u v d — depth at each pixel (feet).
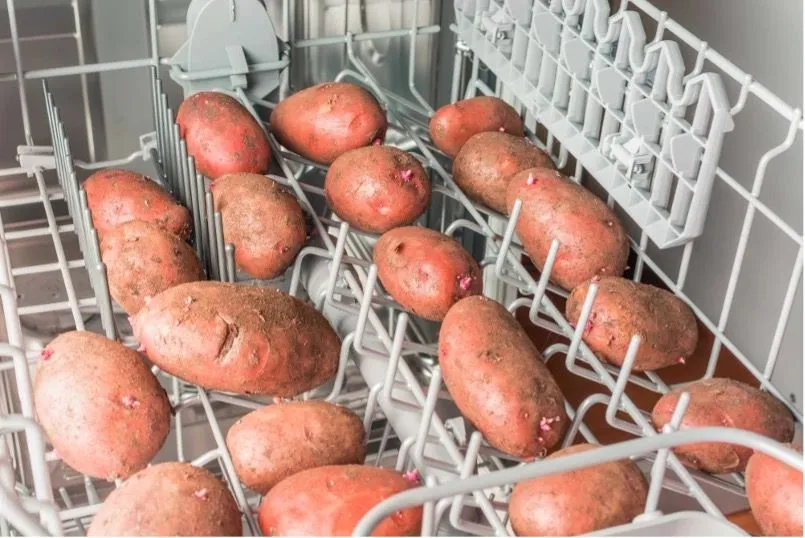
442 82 2.82
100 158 2.53
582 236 1.93
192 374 1.62
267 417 1.60
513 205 2.02
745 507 1.98
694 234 1.81
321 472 1.47
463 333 1.68
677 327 1.86
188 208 2.09
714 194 2.24
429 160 2.34
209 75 2.39
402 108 2.78
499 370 1.62
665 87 1.82
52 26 2.34
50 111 2.20
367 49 2.70
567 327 1.86
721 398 1.69
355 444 1.62
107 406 1.53
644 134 1.87
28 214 2.45
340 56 2.69
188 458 2.52
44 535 1.33
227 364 1.61
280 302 1.70
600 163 2.01
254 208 1.94
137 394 1.56
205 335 1.60
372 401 1.73
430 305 1.85
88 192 1.99
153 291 1.79
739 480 1.74
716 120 1.69
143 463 1.57
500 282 2.76
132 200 1.97
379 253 1.93
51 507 1.39
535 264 2.04
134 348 1.79
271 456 1.57
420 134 2.74
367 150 2.07
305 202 2.13
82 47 2.39
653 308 1.84
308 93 2.27
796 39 1.95
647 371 1.88
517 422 1.60
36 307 2.06
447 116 2.31
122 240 1.81
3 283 1.83
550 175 2.04
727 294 1.88
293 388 1.69
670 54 1.77
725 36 2.13
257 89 2.47
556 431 1.63
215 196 1.99
